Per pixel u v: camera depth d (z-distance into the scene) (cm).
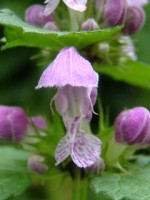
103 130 7
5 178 7
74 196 7
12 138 7
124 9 7
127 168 7
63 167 7
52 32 6
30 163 7
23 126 7
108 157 7
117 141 7
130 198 6
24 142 7
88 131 7
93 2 7
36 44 6
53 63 6
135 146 7
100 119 7
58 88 6
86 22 7
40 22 7
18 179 7
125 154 7
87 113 6
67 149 6
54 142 7
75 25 7
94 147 6
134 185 6
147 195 6
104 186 6
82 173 7
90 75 6
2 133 7
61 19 8
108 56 7
